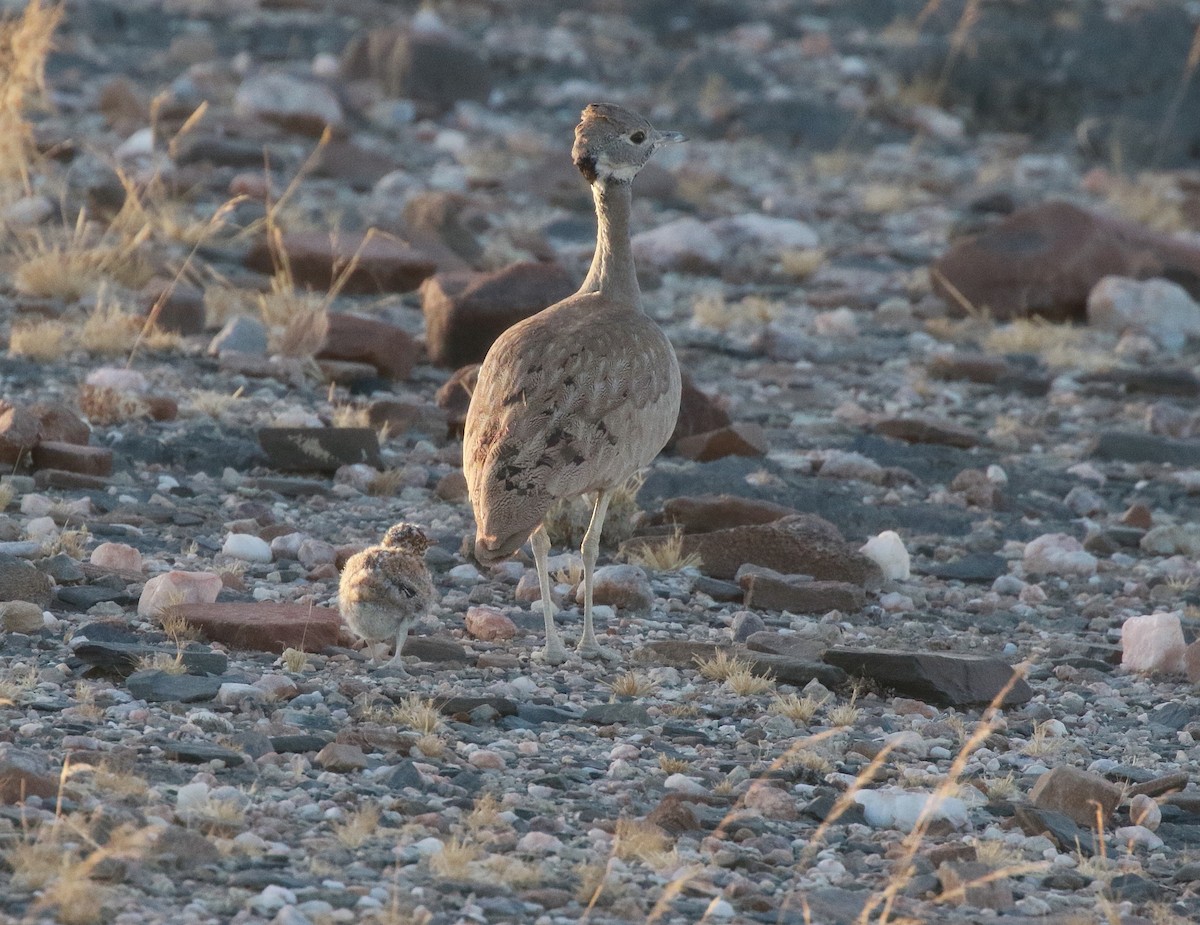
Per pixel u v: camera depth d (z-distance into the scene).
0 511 11.78
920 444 16.81
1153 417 17.80
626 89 36.56
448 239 22.30
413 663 9.79
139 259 19.14
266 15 40.12
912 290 23.23
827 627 11.30
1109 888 7.53
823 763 8.66
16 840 6.70
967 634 11.65
